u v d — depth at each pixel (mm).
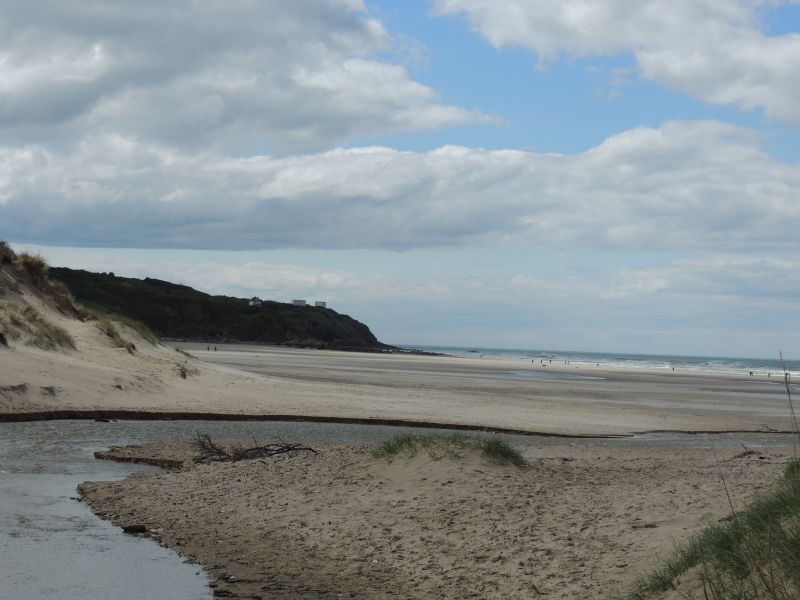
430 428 26562
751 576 6086
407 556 9297
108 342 33688
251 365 54906
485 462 13805
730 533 6883
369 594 8141
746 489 10891
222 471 14531
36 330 29156
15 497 12422
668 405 40250
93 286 139125
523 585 8039
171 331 139500
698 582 6449
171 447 18531
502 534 9781
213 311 150625
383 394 35750
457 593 8047
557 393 44781
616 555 8430
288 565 9125
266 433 22875
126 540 10094
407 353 167250
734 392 55656
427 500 11562
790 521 6582
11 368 24688
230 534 10430
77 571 8656
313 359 79000
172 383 30500
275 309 170000
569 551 8867
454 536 9883
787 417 35875
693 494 11086
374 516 10977
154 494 12812
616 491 12000
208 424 24234
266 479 13555
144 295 145625
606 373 86125
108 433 20891
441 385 45750
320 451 16656
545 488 12188
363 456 15016
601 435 26688
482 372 73000
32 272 35438
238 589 8258
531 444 22672
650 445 24375
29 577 8328
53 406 23516
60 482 14062
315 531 10453
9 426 20859
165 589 8188
